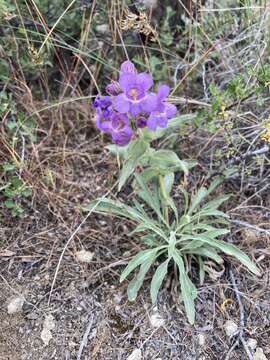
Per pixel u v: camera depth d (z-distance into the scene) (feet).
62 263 0.91
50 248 0.93
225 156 1.00
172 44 1.14
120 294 0.88
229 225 0.96
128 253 0.93
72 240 0.94
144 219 0.91
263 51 0.98
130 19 0.92
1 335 0.83
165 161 0.86
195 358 0.82
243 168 0.99
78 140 1.09
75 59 1.09
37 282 0.89
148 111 0.76
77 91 1.10
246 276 0.90
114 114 0.78
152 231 0.95
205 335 0.84
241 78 0.94
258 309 0.87
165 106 0.79
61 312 0.86
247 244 0.94
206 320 0.85
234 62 1.06
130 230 0.96
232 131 1.01
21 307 0.86
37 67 1.05
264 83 0.92
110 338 0.84
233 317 0.86
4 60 1.01
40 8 1.01
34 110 1.04
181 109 1.07
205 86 1.03
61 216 0.97
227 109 0.98
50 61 1.07
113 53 1.10
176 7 1.11
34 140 1.01
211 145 1.04
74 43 1.08
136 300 0.87
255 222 0.97
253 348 0.83
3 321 0.85
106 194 0.96
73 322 0.85
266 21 1.02
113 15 1.03
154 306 0.87
